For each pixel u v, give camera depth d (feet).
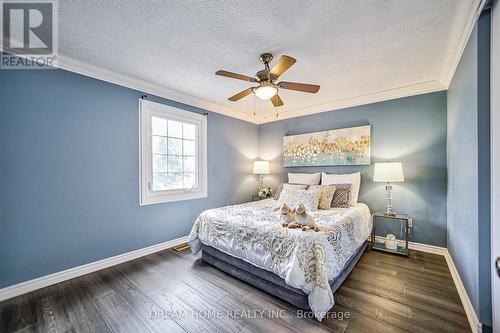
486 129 4.92
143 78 9.07
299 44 6.61
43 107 7.07
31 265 6.80
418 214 9.78
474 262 5.23
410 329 5.01
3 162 6.36
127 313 5.70
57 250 7.30
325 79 9.05
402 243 10.14
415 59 7.44
